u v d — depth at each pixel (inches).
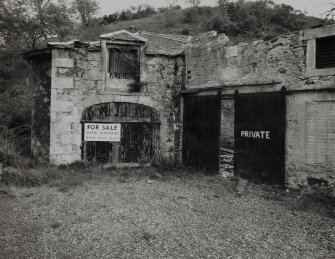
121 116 402.9
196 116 398.9
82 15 1107.3
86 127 391.2
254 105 330.6
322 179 273.9
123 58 408.5
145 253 165.6
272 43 314.2
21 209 235.5
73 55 384.2
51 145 378.3
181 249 171.5
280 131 304.8
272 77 313.3
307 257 163.8
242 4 1256.2
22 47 931.3
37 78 403.9
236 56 350.0
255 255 165.3
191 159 405.1
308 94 283.9
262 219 223.5
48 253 163.2
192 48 406.0
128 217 221.9
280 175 304.8
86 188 301.7
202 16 1412.4
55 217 219.1
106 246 173.5
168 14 1545.3
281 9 1206.9
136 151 408.5
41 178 316.5
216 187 316.5
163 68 420.2
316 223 216.2
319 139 276.5
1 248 167.5
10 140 434.3
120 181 334.6
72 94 384.8
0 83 787.4
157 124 418.0
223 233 195.9
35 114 405.4
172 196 281.1
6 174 310.0
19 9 884.0
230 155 471.8
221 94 365.4
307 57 284.0
